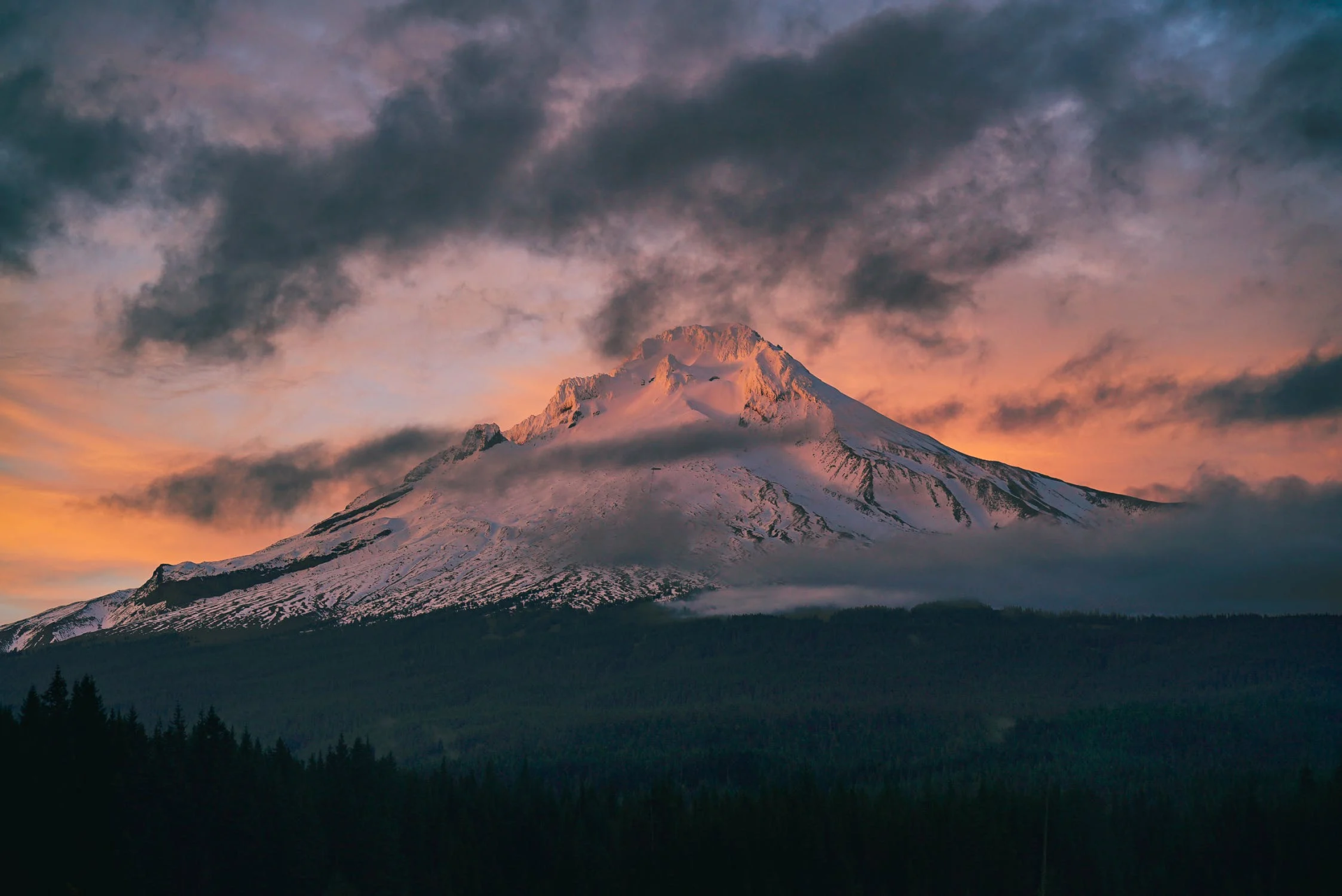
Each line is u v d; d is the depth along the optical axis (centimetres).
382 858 15300
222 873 14038
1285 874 17912
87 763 14025
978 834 17738
